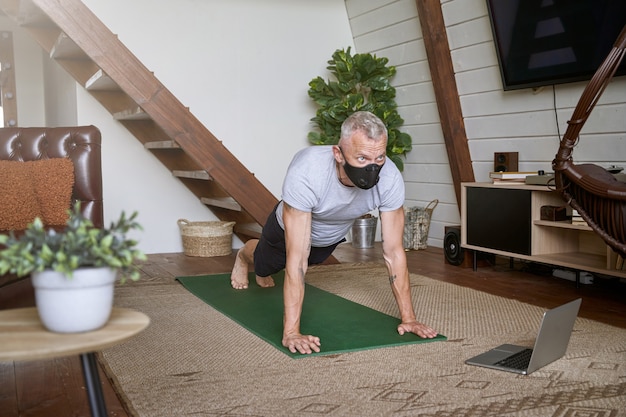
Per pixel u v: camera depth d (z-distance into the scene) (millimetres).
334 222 2830
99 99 5043
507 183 4109
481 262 4562
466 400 2039
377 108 5367
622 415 1907
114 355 2535
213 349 2605
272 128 5609
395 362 2422
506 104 4445
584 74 3746
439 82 4723
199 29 5293
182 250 5434
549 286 3900
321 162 2488
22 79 7594
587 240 4059
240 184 4348
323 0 5715
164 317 3137
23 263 1160
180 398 2066
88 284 1227
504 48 4211
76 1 3930
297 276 2584
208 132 4254
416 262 4766
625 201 2750
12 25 7488
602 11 3535
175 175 5141
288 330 2615
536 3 3891
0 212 2963
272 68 5574
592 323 2977
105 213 5191
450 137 4820
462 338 2744
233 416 1917
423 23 4621
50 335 1228
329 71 5793
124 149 5207
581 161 4051
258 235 4730
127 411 1981
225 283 3914
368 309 3234
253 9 5465
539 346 2283
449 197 5312
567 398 2051
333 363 2414
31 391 2186
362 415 1924
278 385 2182
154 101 4125
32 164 3240
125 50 4051
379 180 2582
